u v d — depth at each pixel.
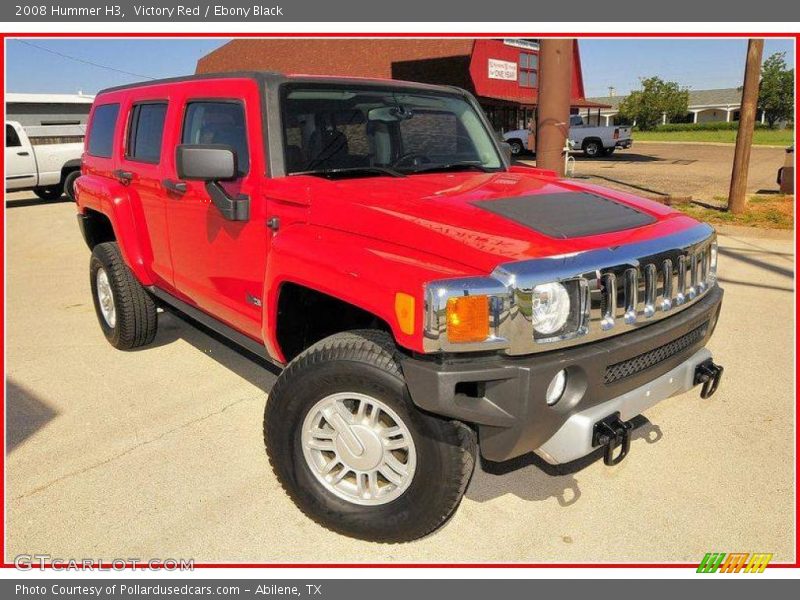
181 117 3.84
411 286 2.37
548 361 2.41
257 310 3.38
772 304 6.05
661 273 2.78
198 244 3.76
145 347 5.13
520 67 32.91
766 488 3.19
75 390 4.36
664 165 23.31
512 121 34.12
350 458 2.78
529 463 3.42
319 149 3.36
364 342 2.65
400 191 3.04
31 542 2.86
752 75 10.52
